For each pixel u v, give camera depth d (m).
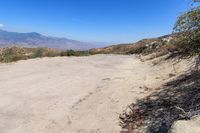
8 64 18.97
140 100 8.11
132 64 19.38
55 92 10.24
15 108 8.32
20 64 18.72
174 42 7.98
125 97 8.68
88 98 9.14
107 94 9.33
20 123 7.09
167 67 12.93
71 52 30.61
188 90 7.59
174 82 9.19
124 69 16.27
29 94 9.98
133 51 40.06
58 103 8.73
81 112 7.71
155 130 5.74
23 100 9.17
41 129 6.67
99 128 6.50
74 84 11.65
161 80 10.41
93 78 13.02
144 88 9.59
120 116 7.08
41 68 16.72
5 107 8.44
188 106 6.27
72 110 7.96
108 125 6.60
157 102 7.47
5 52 28.30
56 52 29.73
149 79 11.23
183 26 6.49
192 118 4.96
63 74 14.35
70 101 8.93
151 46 32.56
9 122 7.17
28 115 7.68
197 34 6.38
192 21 6.33
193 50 6.75
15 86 11.33
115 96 8.94
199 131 4.35
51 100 9.12
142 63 19.20
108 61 21.69
